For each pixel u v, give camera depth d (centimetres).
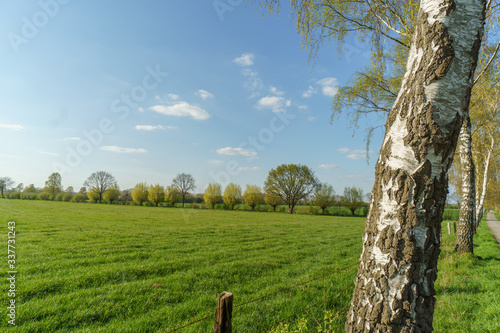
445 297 642
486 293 664
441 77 220
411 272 221
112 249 1312
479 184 3016
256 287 805
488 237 1964
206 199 6800
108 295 678
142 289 739
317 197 7038
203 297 693
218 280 856
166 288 764
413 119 228
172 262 1065
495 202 5006
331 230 2800
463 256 1092
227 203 6850
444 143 220
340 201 7150
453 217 5381
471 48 221
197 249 1444
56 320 539
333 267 1077
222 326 249
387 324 223
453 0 223
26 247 1253
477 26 223
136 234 1873
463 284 743
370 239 248
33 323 514
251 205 7175
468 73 223
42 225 2044
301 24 591
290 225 3209
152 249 1375
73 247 1303
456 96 221
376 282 233
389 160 241
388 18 739
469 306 591
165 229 2259
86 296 670
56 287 724
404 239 225
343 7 721
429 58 226
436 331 477
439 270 927
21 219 2334
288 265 1126
